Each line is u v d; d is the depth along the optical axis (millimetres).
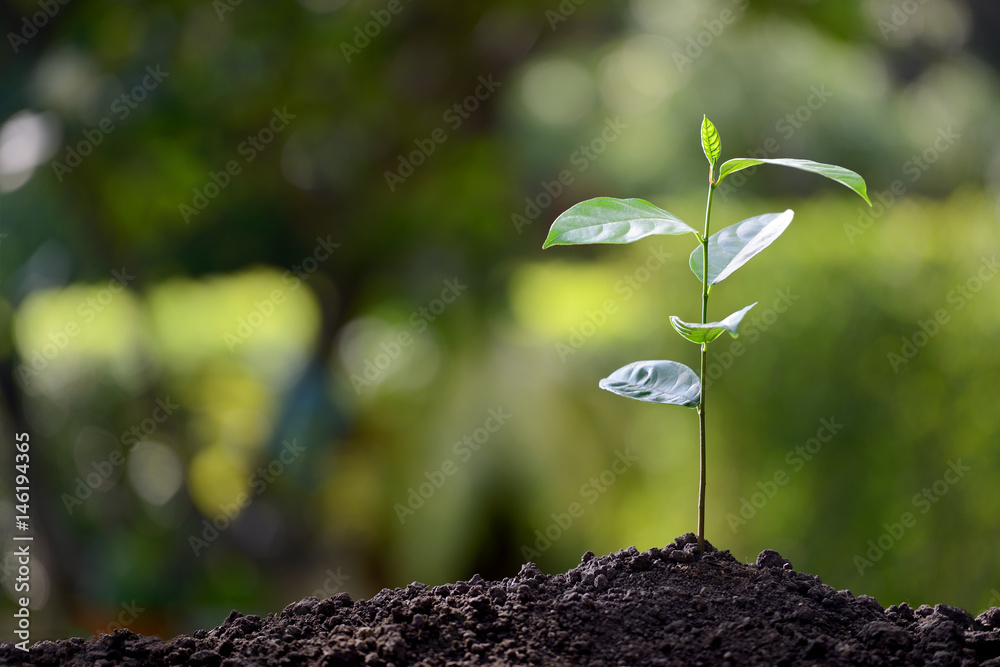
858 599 1550
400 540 5051
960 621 1507
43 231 4781
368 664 1322
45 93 4656
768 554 1669
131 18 4789
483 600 1485
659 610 1455
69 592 4832
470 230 5516
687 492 4184
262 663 1351
